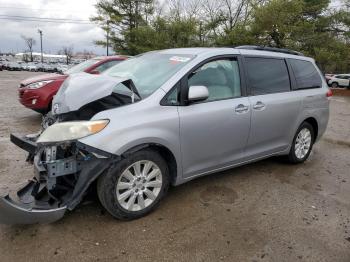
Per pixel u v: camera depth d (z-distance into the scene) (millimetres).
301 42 22547
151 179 3314
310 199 3947
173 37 25219
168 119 3260
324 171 4984
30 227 3041
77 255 2703
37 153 3217
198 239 3000
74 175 3029
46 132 2861
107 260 2664
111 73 4145
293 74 4797
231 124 3809
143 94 3348
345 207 3791
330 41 23422
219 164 3871
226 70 3918
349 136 7793
